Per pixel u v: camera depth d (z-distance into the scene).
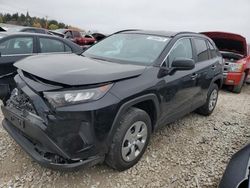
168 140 4.22
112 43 4.25
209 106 5.44
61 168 2.66
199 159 3.71
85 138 2.67
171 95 3.72
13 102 3.14
